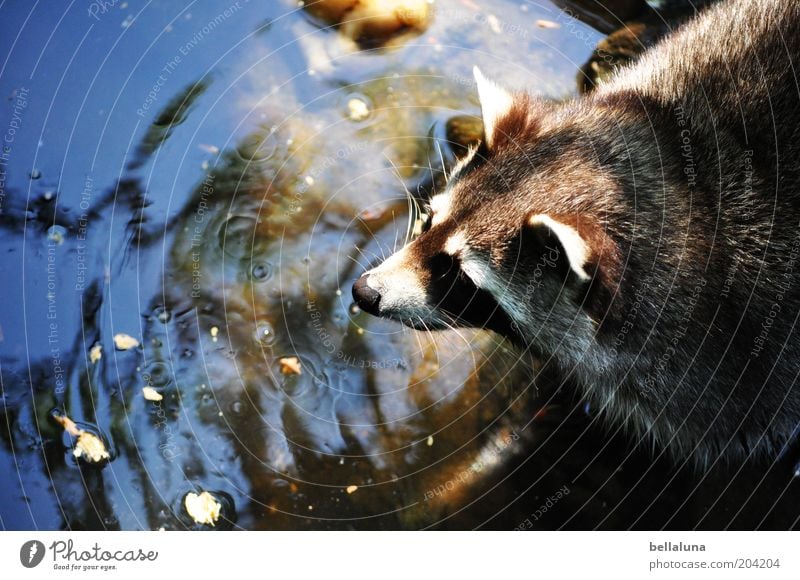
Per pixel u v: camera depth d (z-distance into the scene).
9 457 4.21
